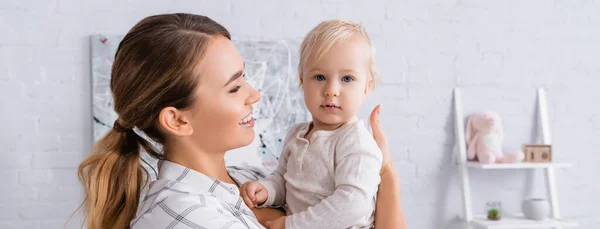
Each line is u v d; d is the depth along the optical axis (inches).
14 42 100.1
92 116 102.7
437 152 116.1
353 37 47.9
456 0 116.2
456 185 117.0
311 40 48.4
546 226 108.5
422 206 115.7
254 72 106.7
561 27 120.3
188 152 44.0
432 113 115.6
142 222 39.9
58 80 101.7
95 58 101.3
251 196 47.3
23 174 101.2
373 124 53.4
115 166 43.7
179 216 38.4
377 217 48.7
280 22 108.7
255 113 106.4
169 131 42.0
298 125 51.3
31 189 101.6
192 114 42.1
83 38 102.2
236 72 42.9
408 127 114.7
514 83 118.4
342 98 46.9
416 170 115.3
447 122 116.3
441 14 115.6
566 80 120.6
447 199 116.7
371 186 44.3
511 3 118.3
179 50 40.8
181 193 40.6
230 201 43.5
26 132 101.1
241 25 107.2
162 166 44.3
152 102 41.4
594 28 121.7
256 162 106.6
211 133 43.0
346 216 43.6
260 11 108.0
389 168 50.6
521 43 118.7
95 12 102.4
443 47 115.7
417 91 114.9
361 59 47.7
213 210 39.1
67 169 102.7
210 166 44.9
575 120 121.2
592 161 121.9
